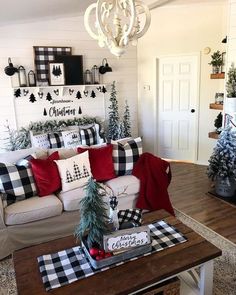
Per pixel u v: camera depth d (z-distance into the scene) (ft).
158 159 10.88
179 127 18.28
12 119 15.84
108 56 17.54
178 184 14.58
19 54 15.39
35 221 8.90
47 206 8.94
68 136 15.15
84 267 5.67
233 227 10.14
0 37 14.85
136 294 5.66
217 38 15.80
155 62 17.81
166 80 17.94
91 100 17.54
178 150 18.70
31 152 10.60
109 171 10.63
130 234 5.81
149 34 17.62
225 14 15.24
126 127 18.01
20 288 5.17
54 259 5.97
